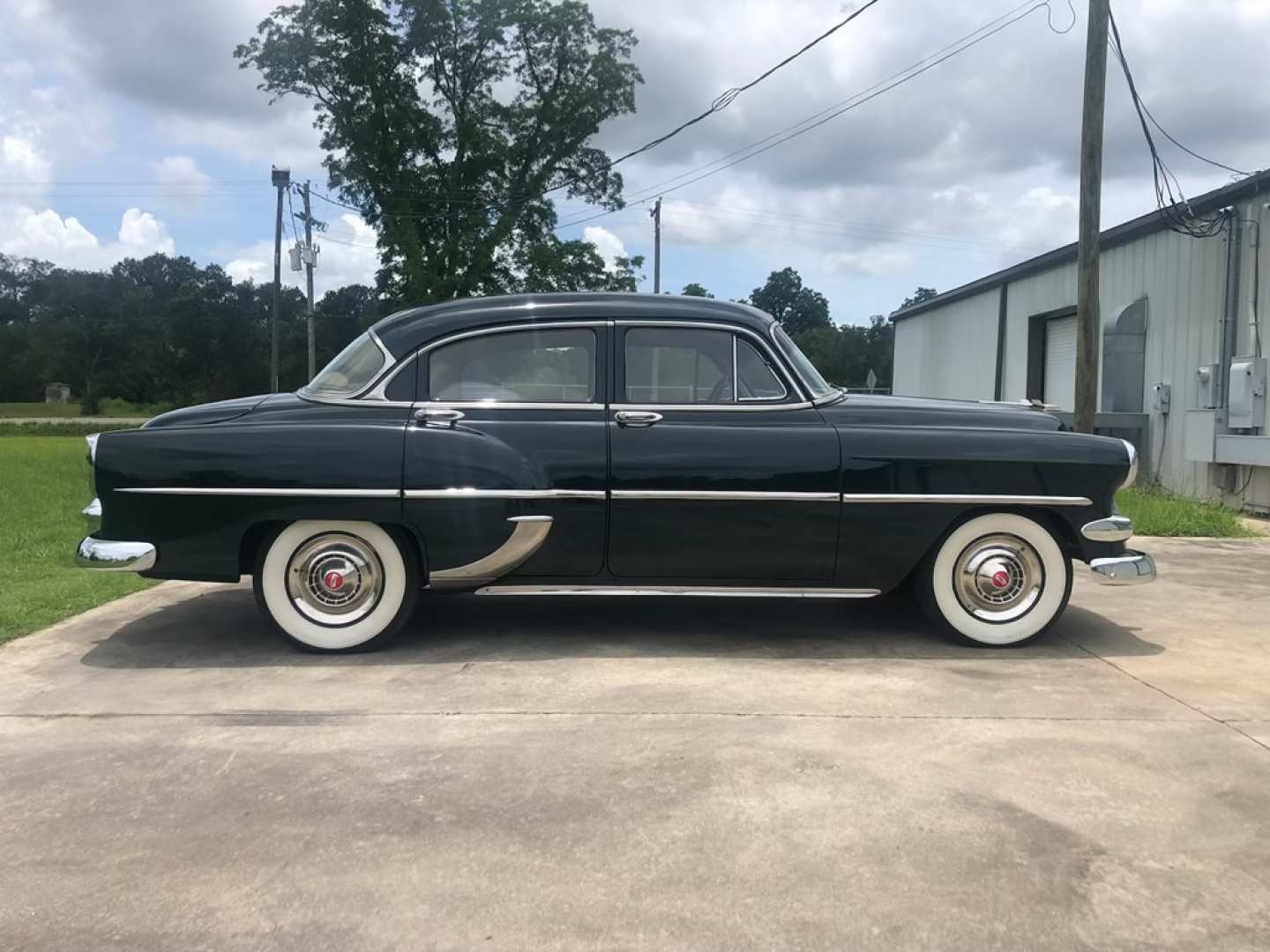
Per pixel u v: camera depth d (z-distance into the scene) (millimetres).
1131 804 2912
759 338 4703
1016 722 3619
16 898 2369
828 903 2355
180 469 4324
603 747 3334
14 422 58312
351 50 31094
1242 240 11922
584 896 2381
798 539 4547
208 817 2805
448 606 5566
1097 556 4676
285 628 4480
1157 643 4855
